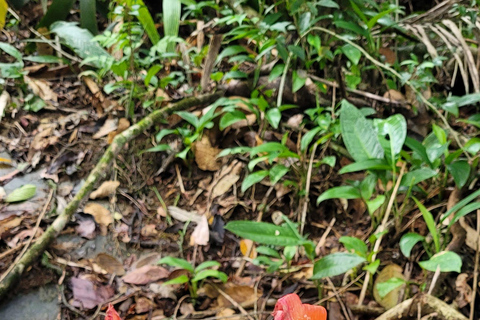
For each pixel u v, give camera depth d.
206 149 1.19
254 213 1.11
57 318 0.91
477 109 1.27
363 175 1.16
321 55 1.20
